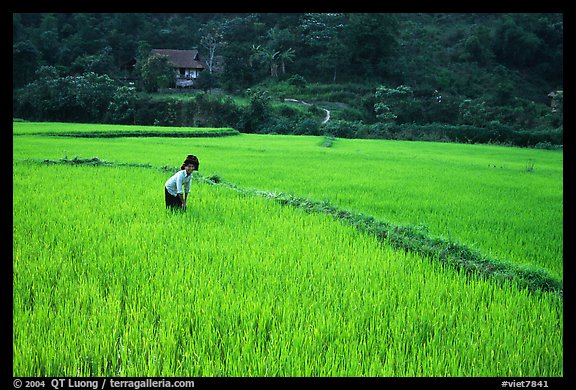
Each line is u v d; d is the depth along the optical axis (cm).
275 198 1050
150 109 5731
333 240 723
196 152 2275
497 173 1839
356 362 370
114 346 388
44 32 7106
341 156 2342
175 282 510
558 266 666
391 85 7319
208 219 819
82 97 5656
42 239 666
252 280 539
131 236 691
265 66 7269
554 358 400
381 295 502
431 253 691
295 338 397
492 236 823
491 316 472
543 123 5778
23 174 1266
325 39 7694
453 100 6456
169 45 7562
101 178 1241
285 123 5534
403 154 2792
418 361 381
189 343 395
